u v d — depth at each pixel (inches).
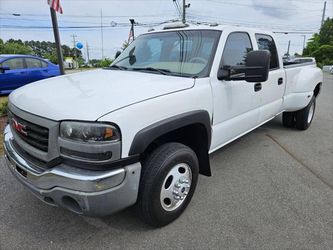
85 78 114.6
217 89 117.5
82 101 84.5
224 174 147.3
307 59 246.8
